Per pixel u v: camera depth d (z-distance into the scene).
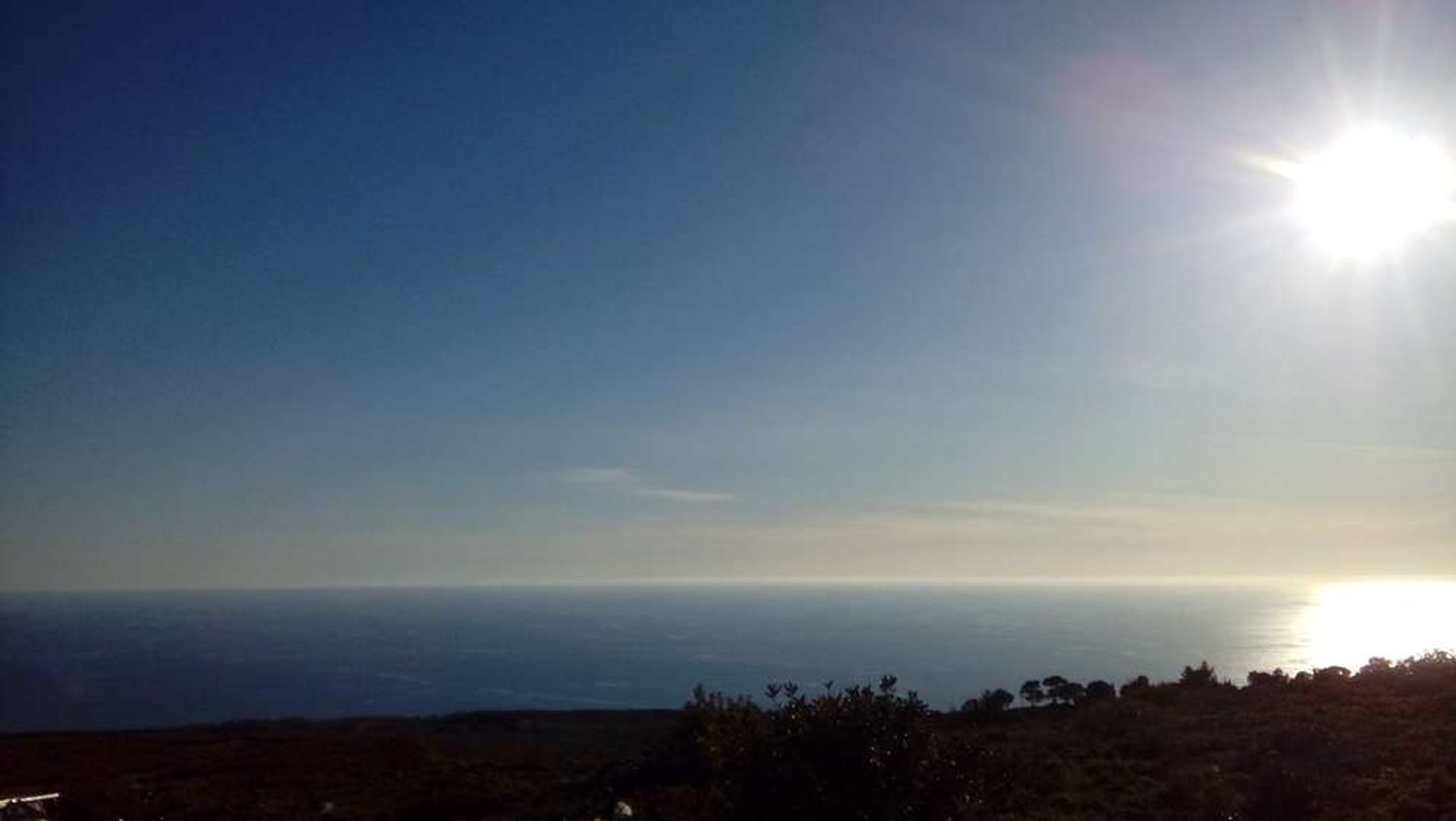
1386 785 20.62
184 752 34.44
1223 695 32.78
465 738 39.91
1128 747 25.48
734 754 16.33
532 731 42.28
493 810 22.88
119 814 22.09
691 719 24.66
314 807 23.39
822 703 16.56
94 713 75.69
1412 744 23.75
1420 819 18.55
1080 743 26.22
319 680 104.75
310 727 48.28
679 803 18.91
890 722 16.25
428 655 133.75
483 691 93.25
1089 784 21.59
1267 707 29.98
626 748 32.00
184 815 22.70
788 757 15.87
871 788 15.74
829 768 15.85
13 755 34.94
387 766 29.28
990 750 17.69
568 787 24.34
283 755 31.27
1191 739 25.88
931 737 16.45
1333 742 24.33
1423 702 28.83
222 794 25.45
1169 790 20.56
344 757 30.67
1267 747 24.53
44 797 22.67
